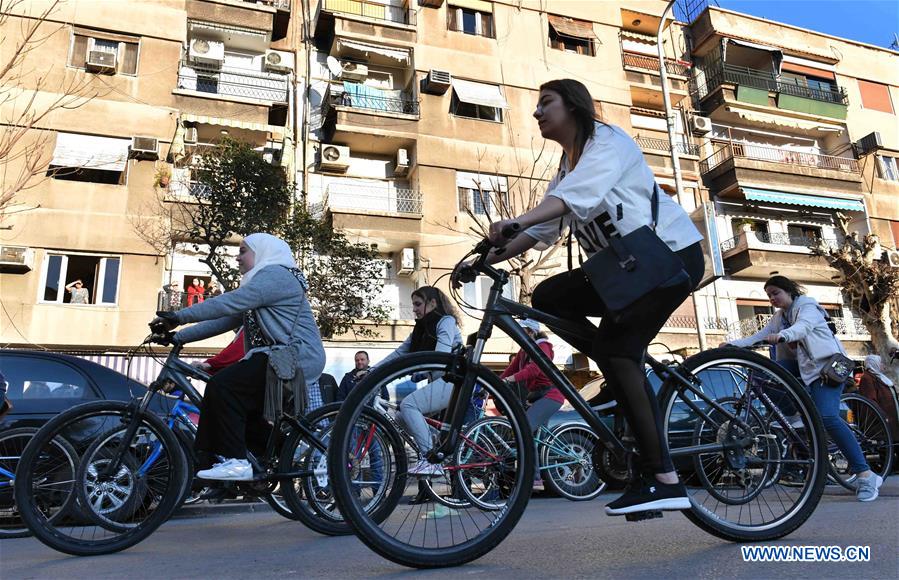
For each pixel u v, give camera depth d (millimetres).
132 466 3090
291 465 3520
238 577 2199
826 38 26078
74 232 15406
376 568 2252
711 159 23156
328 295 14312
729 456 2586
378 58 20094
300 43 19812
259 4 18812
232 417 3250
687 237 2436
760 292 21844
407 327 17172
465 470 2402
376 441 2693
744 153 23594
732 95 23453
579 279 2496
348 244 15297
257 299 3365
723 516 2527
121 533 3023
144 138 16109
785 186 22594
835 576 1835
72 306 15016
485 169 19516
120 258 15688
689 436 2562
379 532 2121
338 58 19953
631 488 2359
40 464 2916
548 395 5531
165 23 17578
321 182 18719
